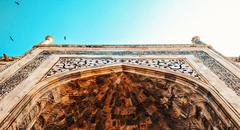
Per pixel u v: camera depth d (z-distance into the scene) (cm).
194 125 1300
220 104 1084
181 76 1318
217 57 1549
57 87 1284
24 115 1062
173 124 1418
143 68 1407
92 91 1430
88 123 1472
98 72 1399
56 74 1320
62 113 1341
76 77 1346
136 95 1488
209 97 1179
